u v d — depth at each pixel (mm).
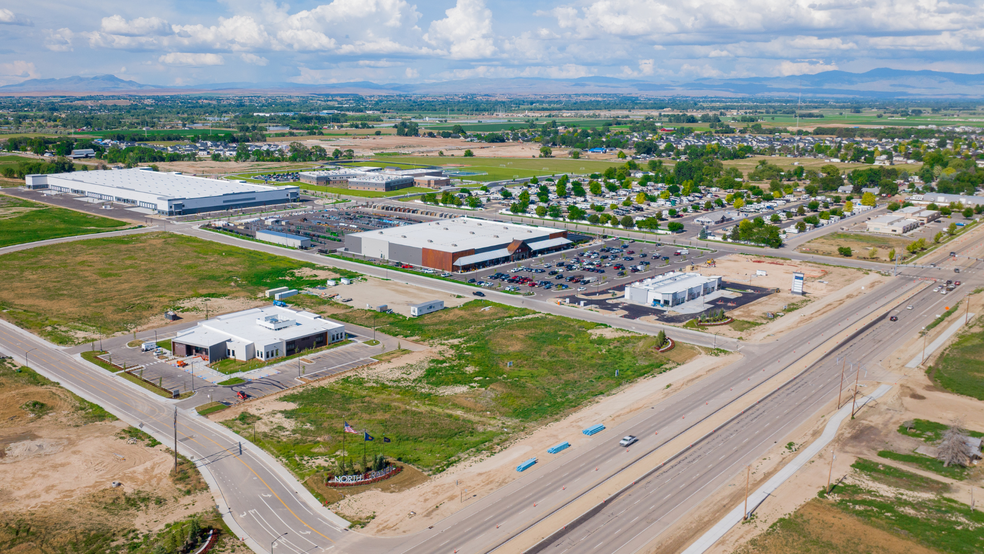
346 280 185250
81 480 87250
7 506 81312
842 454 96250
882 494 86250
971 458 94875
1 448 94625
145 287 176000
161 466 91062
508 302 167750
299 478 88625
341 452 95312
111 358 128875
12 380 117500
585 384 119625
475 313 158875
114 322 149125
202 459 92875
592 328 148375
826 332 147375
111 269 193250
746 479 89188
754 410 109500
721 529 78562
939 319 156375
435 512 81188
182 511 80938
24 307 158250
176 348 131500
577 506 82688
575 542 75812
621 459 93812
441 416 106938
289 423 103750
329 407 109438
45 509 80750
